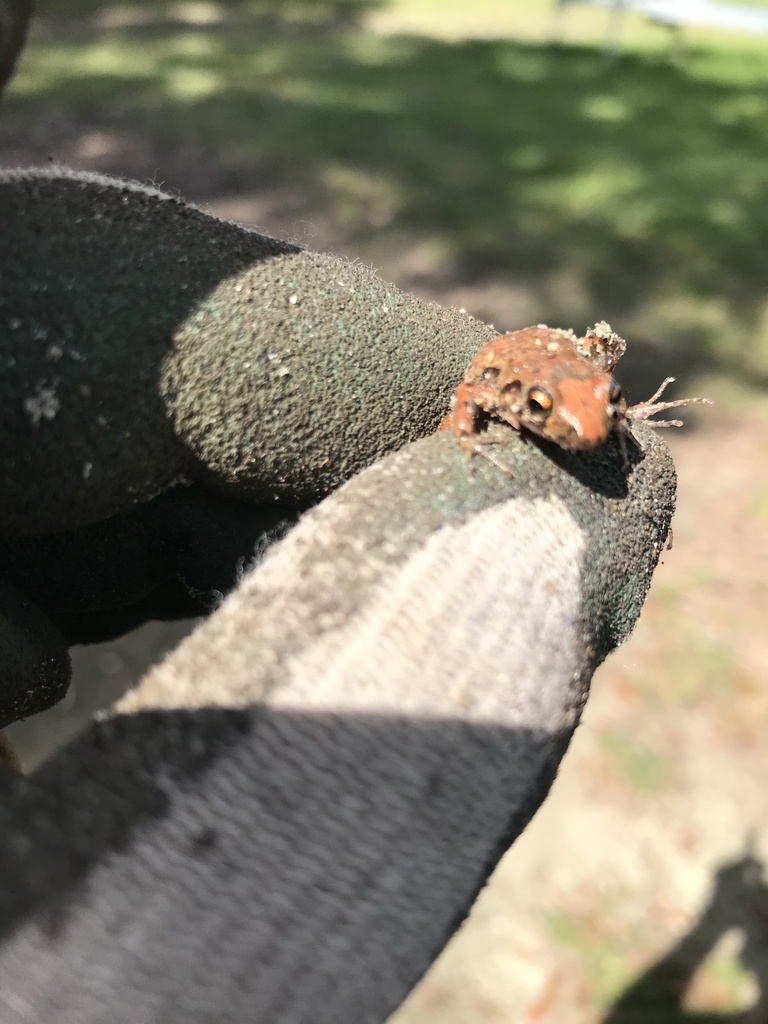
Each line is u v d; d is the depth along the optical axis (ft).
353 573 0.19
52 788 0.16
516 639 0.19
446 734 0.18
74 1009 0.15
